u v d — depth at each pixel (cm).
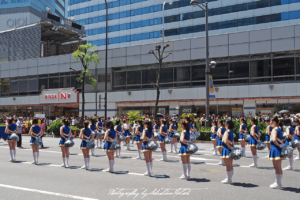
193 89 3017
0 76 4456
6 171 979
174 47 3144
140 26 5156
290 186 749
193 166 1077
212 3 4441
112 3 5516
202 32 4503
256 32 2755
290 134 1050
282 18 3916
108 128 961
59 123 2709
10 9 7481
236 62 2847
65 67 3888
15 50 4425
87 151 1028
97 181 816
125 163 1160
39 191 697
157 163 1159
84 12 5841
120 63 3484
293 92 2569
